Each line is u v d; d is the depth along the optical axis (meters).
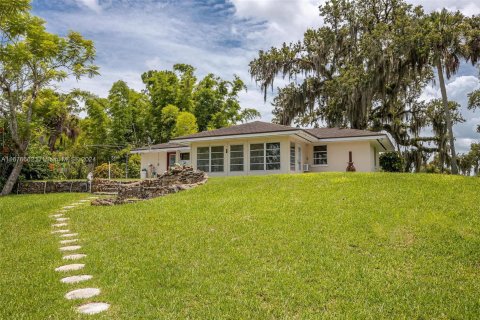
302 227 7.93
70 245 7.60
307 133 18.36
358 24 28.41
